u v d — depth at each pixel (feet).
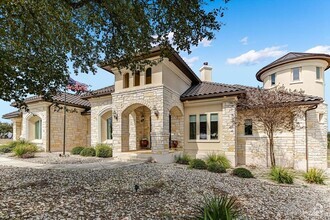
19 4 20.27
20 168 40.06
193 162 45.75
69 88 44.68
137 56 32.65
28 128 79.46
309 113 52.85
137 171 37.91
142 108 69.41
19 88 27.78
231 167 50.96
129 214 18.94
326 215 22.56
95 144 68.49
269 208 23.61
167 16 25.05
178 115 62.64
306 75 57.88
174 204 22.25
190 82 70.13
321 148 52.85
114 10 23.86
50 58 30.89
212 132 58.29
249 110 53.47
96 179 31.14
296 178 40.65
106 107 67.92
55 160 51.06
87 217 17.70
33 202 20.48
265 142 54.39
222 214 16.10
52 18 24.95
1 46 26.09
